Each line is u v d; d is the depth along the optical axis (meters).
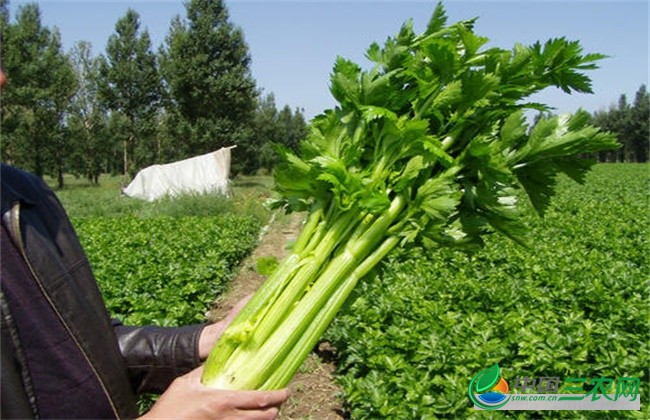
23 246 1.74
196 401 1.69
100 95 53.25
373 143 2.26
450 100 2.21
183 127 49.50
